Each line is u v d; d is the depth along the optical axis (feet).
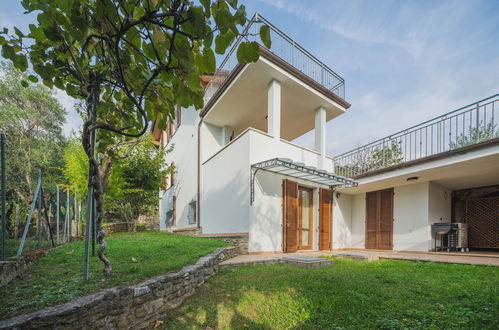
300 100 28.45
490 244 27.68
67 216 24.29
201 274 13.17
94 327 7.01
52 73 6.32
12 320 5.76
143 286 8.87
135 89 7.07
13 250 14.26
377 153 29.01
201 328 9.01
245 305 10.60
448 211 29.71
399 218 28.94
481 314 8.79
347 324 8.82
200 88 5.61
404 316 9.16
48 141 53.47
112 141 9.91
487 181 26.91
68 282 9.30
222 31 4.73
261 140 23.93
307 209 28.43
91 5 5.09
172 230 41.81
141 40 5.98
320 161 28.91
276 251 23.68
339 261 20.34
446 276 14.19
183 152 42.45
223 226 26.37
